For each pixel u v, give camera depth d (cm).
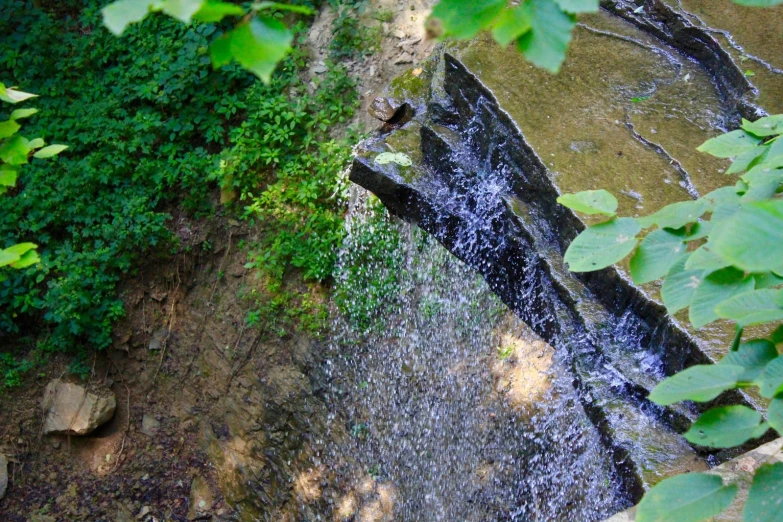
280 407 846
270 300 851
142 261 884
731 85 530
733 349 165
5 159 227
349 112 823
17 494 858
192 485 886
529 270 495
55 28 924
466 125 582
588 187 477
